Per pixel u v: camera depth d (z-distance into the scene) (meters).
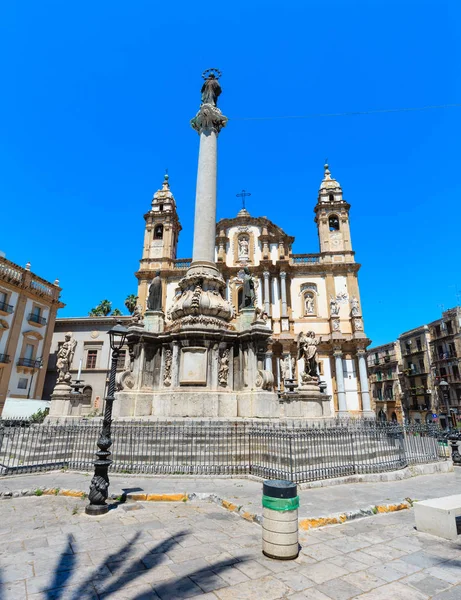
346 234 44.97
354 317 40.31
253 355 14.15
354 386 38.78
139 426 11.48
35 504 7.21
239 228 45.12
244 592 3.89
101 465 6.85
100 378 40.97
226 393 13.77
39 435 12.27
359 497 7.80
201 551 4.95
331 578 4.22
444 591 3.93
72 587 3.95
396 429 11.98
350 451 11.17
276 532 4.80
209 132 18.12
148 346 14.70
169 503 7.34
